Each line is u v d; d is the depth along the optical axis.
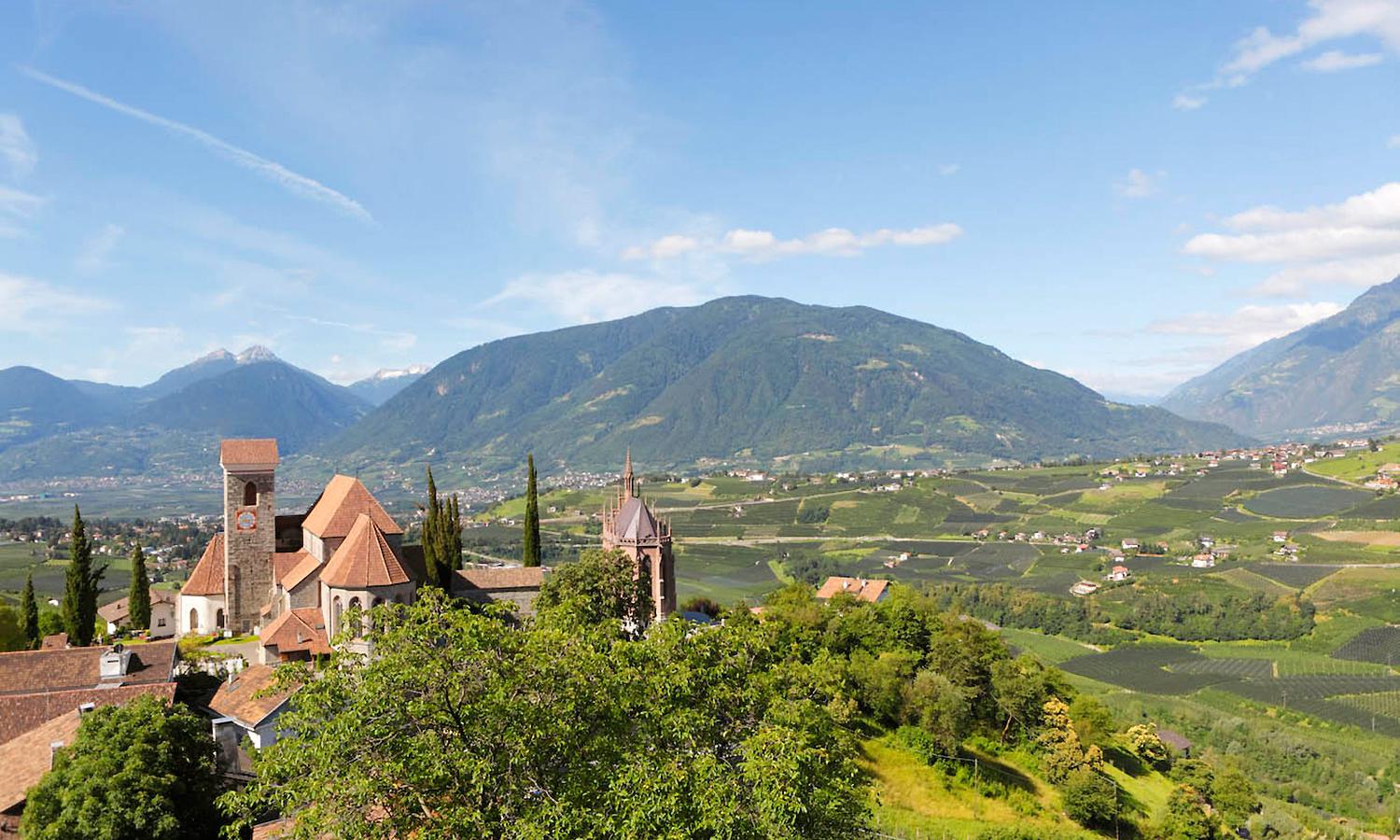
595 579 102.75
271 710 69.69
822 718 49.12
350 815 36.91
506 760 38.38
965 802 92.88
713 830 37.56
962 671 112.75
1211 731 169.00
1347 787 146.38
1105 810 94.69
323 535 103.38
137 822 48.00
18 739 63.88
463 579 116.56
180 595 120.25
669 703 45.75
